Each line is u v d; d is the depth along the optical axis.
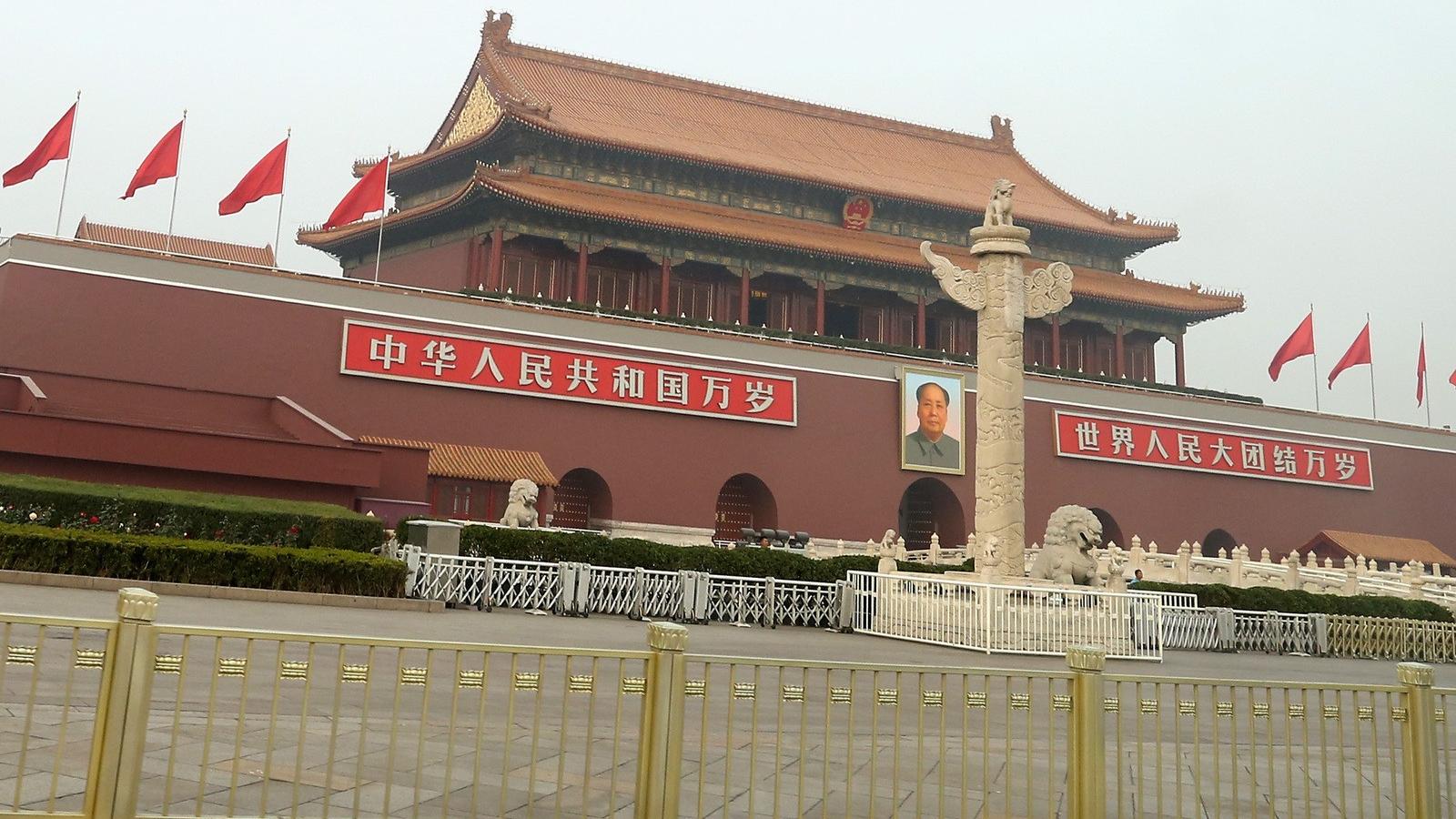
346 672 9.02
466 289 57.69
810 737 15.78
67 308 47.03
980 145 85.75
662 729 9.62
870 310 75.31
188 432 42.16
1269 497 72.25
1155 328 78.44
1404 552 72.38
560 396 55.28
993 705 20.53
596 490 58.09
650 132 69.69
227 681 16.25
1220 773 15.44
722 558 32.56
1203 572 48.47
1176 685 11.27
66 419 40.34
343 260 74.62
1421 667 12.30
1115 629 28.77
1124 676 11.08
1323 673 29.31
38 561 25.48
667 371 57.97
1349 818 13.18
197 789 10.68
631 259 68.62
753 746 9.81
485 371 54.00
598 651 9.62
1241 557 48.34
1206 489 70.56
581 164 66.75
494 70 67.94
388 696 16.27
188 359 48.69
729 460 58.72
